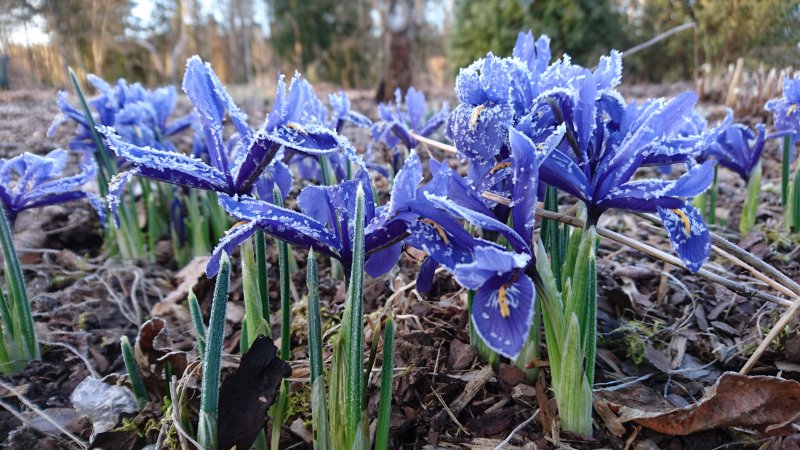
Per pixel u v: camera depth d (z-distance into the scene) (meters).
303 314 0.24
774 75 0.54
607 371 0.20
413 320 0.23
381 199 0.35
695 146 0.16
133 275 0.30
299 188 0.42
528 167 0.14
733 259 0.21
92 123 0.29
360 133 0.58
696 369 0.21
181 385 0.17
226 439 0.15
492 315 0.13
